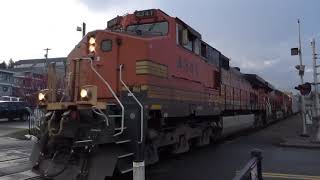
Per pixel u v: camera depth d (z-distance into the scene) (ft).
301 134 86.22
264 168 43.11
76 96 34.53
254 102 108.88
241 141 73.72
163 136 43.32
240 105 87.81
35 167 33.40
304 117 86.53
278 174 39.45
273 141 73.56
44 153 33.27
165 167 43.09
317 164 46.06
